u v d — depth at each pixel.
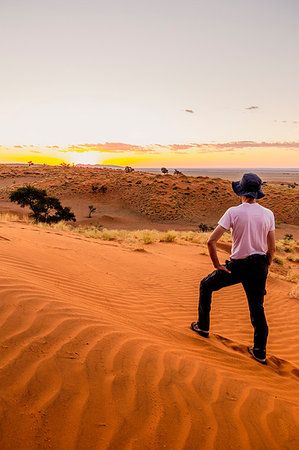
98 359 2.54
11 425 1.72
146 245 14.35
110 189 86.06
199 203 77.00
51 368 2.28
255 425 2.08
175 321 4.76
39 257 6.54
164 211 70.69
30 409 1.86
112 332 3.14
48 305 3.38
